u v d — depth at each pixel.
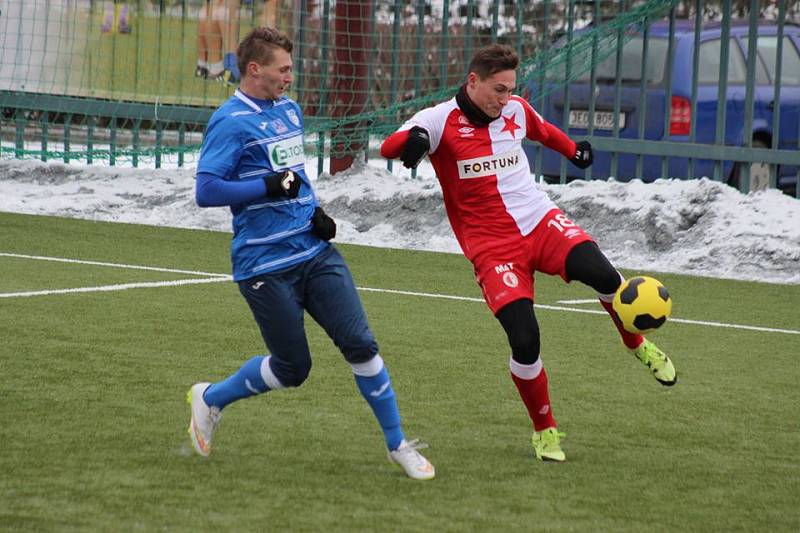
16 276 33.16
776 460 18.67
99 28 54.06
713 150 46.66
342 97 52.00
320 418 20.19
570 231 19.34
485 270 19.25
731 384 23.98
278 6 52.62
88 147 55.00
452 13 52.00
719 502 16.44
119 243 40.34
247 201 17.00
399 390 22.41
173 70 53.78
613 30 47.34
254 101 17.45
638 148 48.00
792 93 50.81
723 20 46.44
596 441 19.47
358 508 15.59
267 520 14.97
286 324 17.36
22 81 54.41
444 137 19.52
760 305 33.84
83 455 17.48
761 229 41.06
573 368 24.83
